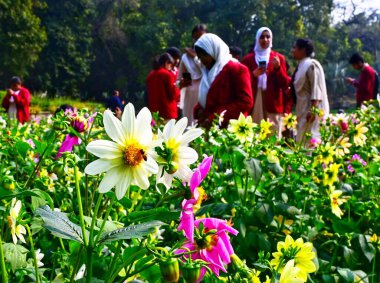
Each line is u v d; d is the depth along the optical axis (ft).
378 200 10.09
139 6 146.20
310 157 10.32
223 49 15.51
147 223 3.68
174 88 23.21
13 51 113.91
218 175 8.64
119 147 3.52
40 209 3.70
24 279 5.13
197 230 3.79
